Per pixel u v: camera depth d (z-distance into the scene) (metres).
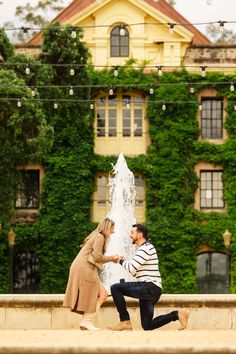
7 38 52.91
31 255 59.34
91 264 22.97
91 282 22.91
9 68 50.59
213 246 58.81
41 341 17.06
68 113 57.34
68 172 58.75
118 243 50.09
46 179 58.91
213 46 60.62
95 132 60.16
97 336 18.80
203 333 21.06
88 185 59.03
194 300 24.91
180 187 59.22
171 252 58.53
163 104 59.00
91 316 22.89
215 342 17.61
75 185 58.81
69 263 58.41
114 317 24.78
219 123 60.34
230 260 58.69
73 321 24.98
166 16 60.81
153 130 59.59
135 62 60.09
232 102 59.97
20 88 46.75
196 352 14.40
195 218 59.22
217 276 59.34
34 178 59.59
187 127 59.50
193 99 59.66
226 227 58.84
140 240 23.03
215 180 60.12
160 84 57.56
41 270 58.53
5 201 51.09
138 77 59.75
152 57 60.62
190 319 24.84
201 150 59.56
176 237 58.53
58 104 55.44
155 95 59.62
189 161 59.50
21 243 58.53
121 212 51.59
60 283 58.44
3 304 25.02
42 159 58.81
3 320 24.98
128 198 52.25
